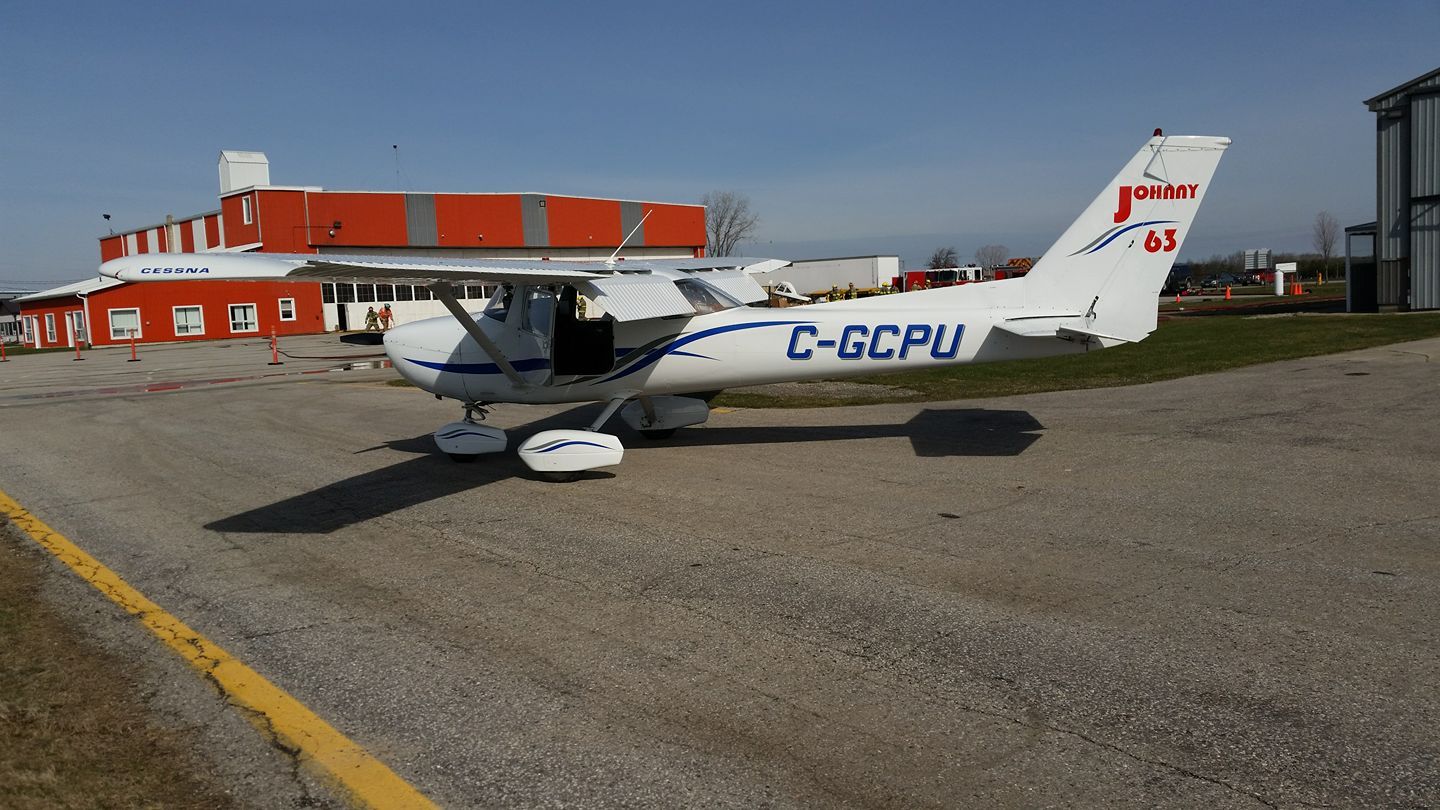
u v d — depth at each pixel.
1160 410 9.83
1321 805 2.68
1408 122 25.14
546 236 46.44
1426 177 24.97
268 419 11.69
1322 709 3.24
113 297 37.38
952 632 4.04
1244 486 6.47
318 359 23.58
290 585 4.99
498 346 8.38
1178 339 18.36
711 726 3.26
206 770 3.04
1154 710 3.27
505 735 3.23
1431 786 2.75
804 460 8.02
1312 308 30.14
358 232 40.78
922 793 2.79
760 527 5.88
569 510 6.50
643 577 4.95
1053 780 2.85
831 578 4.82
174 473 8.24
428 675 3.76
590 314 8.14
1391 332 17.86
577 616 4.39
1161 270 8.07
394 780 2.95
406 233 42.00
